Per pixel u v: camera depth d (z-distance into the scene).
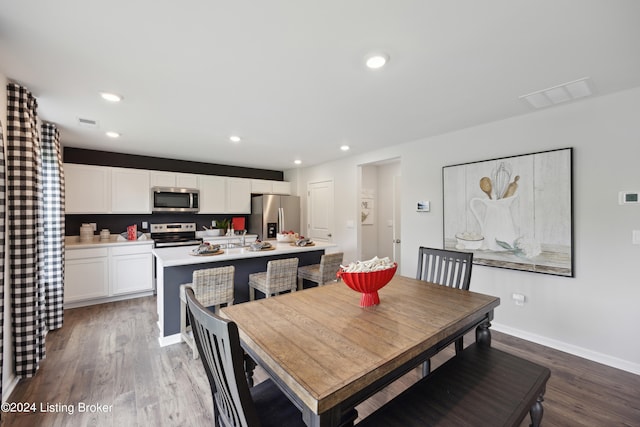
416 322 1.42
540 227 2.66
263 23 1.43
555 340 2.62
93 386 2.10
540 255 2.67
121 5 1.29
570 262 2.50
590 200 2.41
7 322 2.01
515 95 2.32
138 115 2.74
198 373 2.28
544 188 2.64
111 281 3.96
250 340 1.23
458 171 3.27
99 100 2.38
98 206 4.12
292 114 2.75
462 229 3.23
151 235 4.75
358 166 4.64
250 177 5.87
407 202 3.84
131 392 2.04
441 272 2.39
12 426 1.71
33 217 2.14
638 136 2.19
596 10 1.33
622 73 1.96
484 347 1.74
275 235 5.45
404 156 3.87
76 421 1.75
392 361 1.07
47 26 1.43
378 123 3.03
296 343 1.19
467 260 2.15
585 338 2.46
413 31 1.50
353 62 1.82
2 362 1.71
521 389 1.33
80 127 3.12
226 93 2.26
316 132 3.35
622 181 2.26
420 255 2.49
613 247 2.31
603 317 2.37
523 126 2.79
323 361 1.05
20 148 2.06
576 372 2.26
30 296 2.12
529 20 1.41
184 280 2.91
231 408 1.02
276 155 4.66
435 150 3.52
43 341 2.42
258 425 0.92
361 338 1.24
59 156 3.12
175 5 1.29
